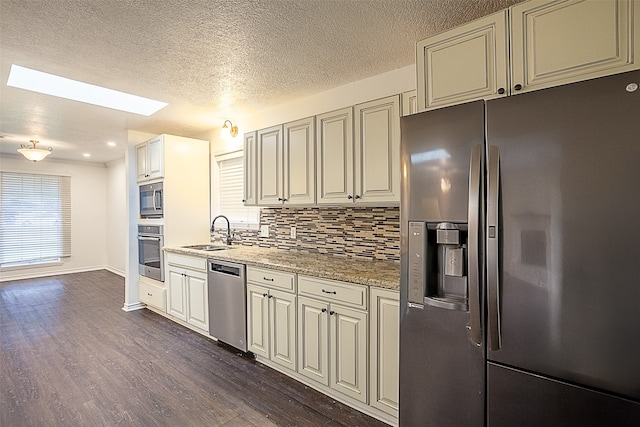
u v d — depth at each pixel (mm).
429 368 1633
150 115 3730
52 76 2906
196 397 2311
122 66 2500
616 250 1168
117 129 4320
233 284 2992
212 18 1894
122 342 3285
